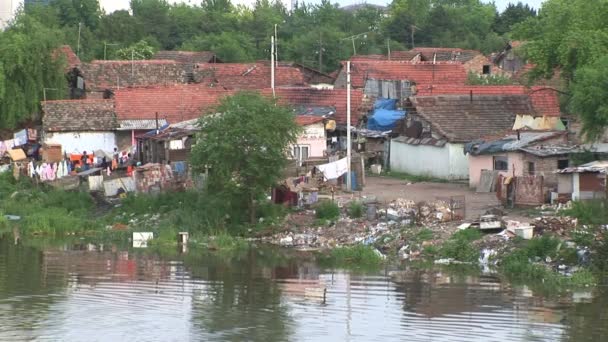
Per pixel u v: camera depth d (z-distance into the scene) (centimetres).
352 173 5869
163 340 3148
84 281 4053
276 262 4503
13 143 7306
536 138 5428
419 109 6538
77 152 7169
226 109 5209
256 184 5197
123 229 5369
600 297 3750
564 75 6531
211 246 4906
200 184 5722
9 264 4447
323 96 7469
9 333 3219
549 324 3338
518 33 7075
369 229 4947
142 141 6656
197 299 3728
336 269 4325
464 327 3309
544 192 4988
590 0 6550
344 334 3228
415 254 4544
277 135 5197
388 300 3703
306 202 5428
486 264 4328
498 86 7375
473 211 5025
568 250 4209
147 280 4084
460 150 6250
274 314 3491
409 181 6291
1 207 6028
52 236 5331
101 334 3216
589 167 4828
